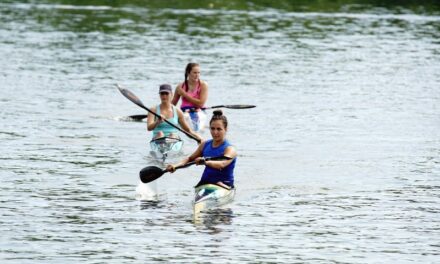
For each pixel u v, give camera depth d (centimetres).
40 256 4075
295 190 5238
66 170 5609
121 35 11831
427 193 5206
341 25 13112
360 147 6372
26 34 11681
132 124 7125
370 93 8488
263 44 11325
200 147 5216
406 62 10262
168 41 11406
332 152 6206
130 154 6122
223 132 5134
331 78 9219
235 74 9288
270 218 4694
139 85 8606
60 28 12300
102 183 5328
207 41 11475
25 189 5144
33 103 7744
